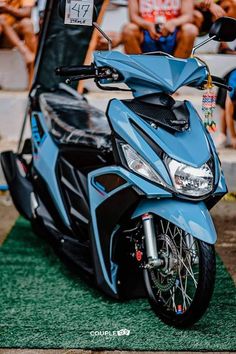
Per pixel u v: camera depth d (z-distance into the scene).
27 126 6.32
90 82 6.56
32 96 5.14
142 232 3.67
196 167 3.40
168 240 3.56
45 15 5.20
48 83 5.49
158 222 3.68
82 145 4.24
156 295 3.80
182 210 3.39
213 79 3.77
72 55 5.61
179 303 3.81
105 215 3.74
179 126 3.53
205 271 3.38
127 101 3.68
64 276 4.33
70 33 5.55
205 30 6.43
